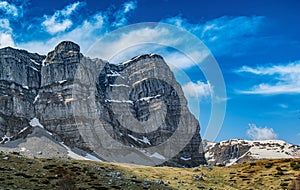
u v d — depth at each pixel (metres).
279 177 139.38
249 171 157.50
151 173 157.00
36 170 122.50
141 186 115.38
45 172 120.38
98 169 141.38
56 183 103.25
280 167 154.75
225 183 143.25
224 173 162.25
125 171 152.88
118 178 125.12
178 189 122.94
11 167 121.75
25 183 100.75
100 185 109.44
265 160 175.88
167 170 171.12
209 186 135.25
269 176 143.50
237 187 136.50
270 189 126.06
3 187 92.75
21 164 129.88
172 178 147.75
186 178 149.00
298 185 100.38
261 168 159.25
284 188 123.00
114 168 157.38
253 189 130.12
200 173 162.12
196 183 139.25
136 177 135.25
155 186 119.81
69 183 99.25
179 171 168.38
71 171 127.50
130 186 113.12
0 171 113.75
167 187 122.44
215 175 158.62
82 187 104.69
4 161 130.25
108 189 105.12
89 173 128.12
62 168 131.38
